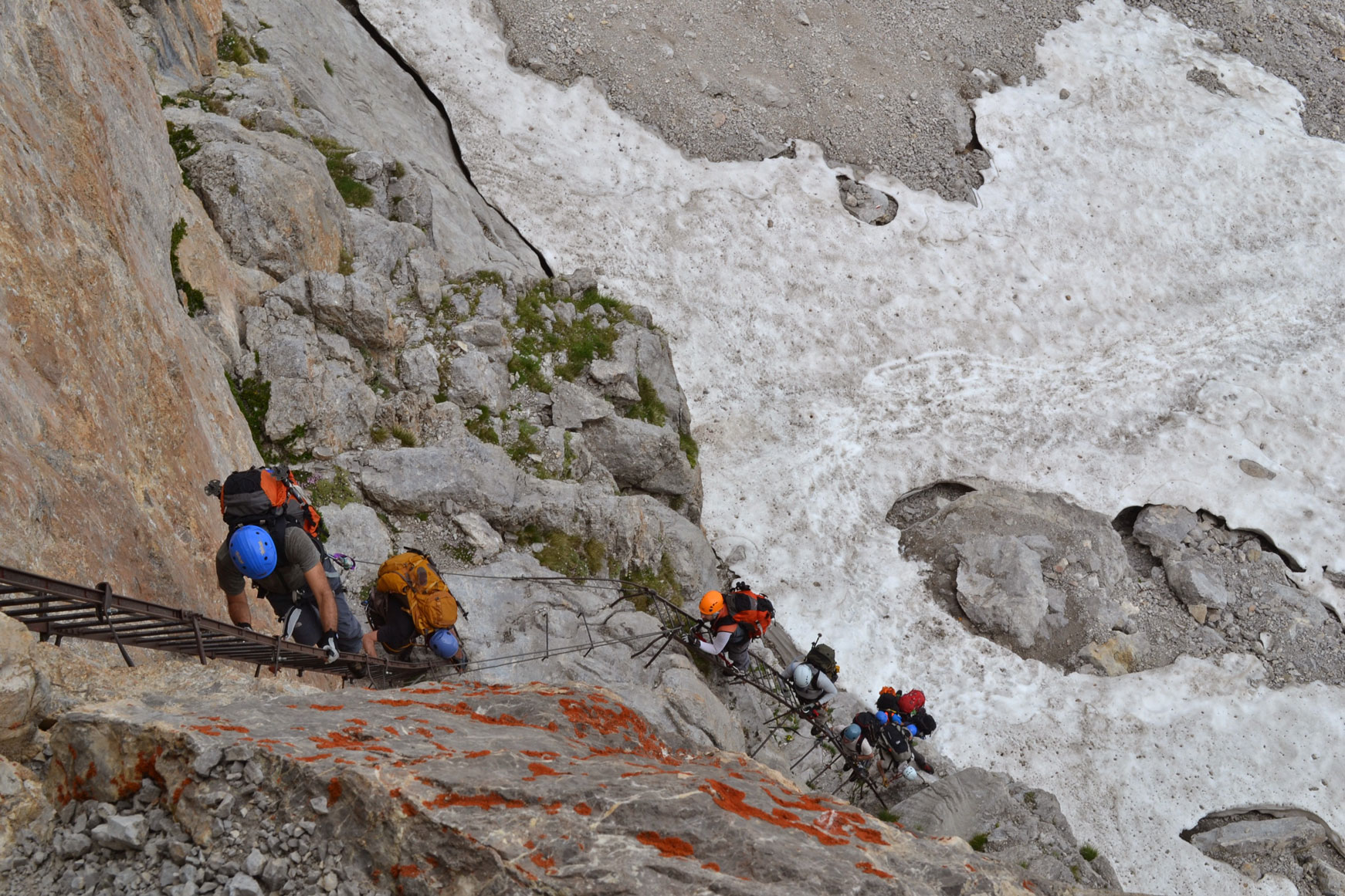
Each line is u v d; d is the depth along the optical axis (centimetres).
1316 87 2448
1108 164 2200
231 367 1019
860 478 1677
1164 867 1332
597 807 362
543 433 1284
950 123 2172
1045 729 1436
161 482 641
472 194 1738
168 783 359
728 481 1633
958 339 1902
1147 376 1912
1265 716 1495
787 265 1908
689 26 2134
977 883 366
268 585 584
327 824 352
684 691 989
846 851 371
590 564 1170
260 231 1130
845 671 1461
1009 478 1722
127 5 1227
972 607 1517
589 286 1582
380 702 488
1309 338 2022
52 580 383
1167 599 1623
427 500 1071
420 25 1950
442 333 1300
